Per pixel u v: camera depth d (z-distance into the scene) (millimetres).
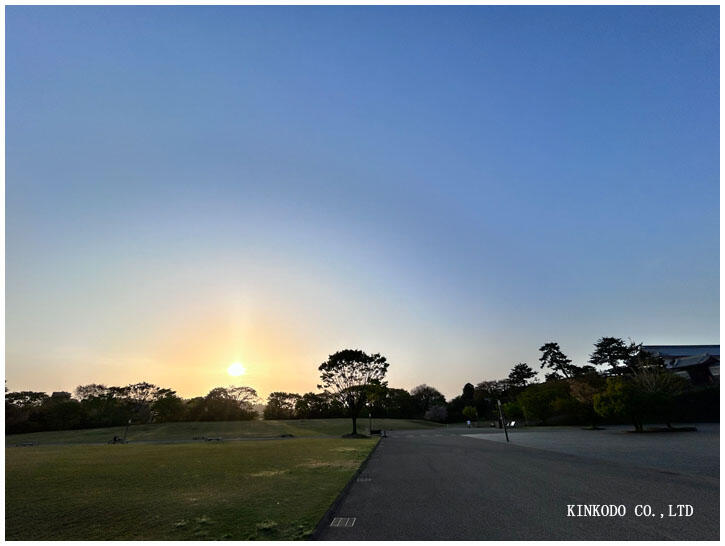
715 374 50844
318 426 57906
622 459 15148
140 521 7004
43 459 18406
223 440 37250
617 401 31344
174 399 68500
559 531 6285
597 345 64875
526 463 14461
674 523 6668
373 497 8969
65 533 6422
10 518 7355
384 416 78688
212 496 8953
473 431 45219
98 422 61094
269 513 7332
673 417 41906
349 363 43906
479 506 7910
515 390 77875
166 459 17609
